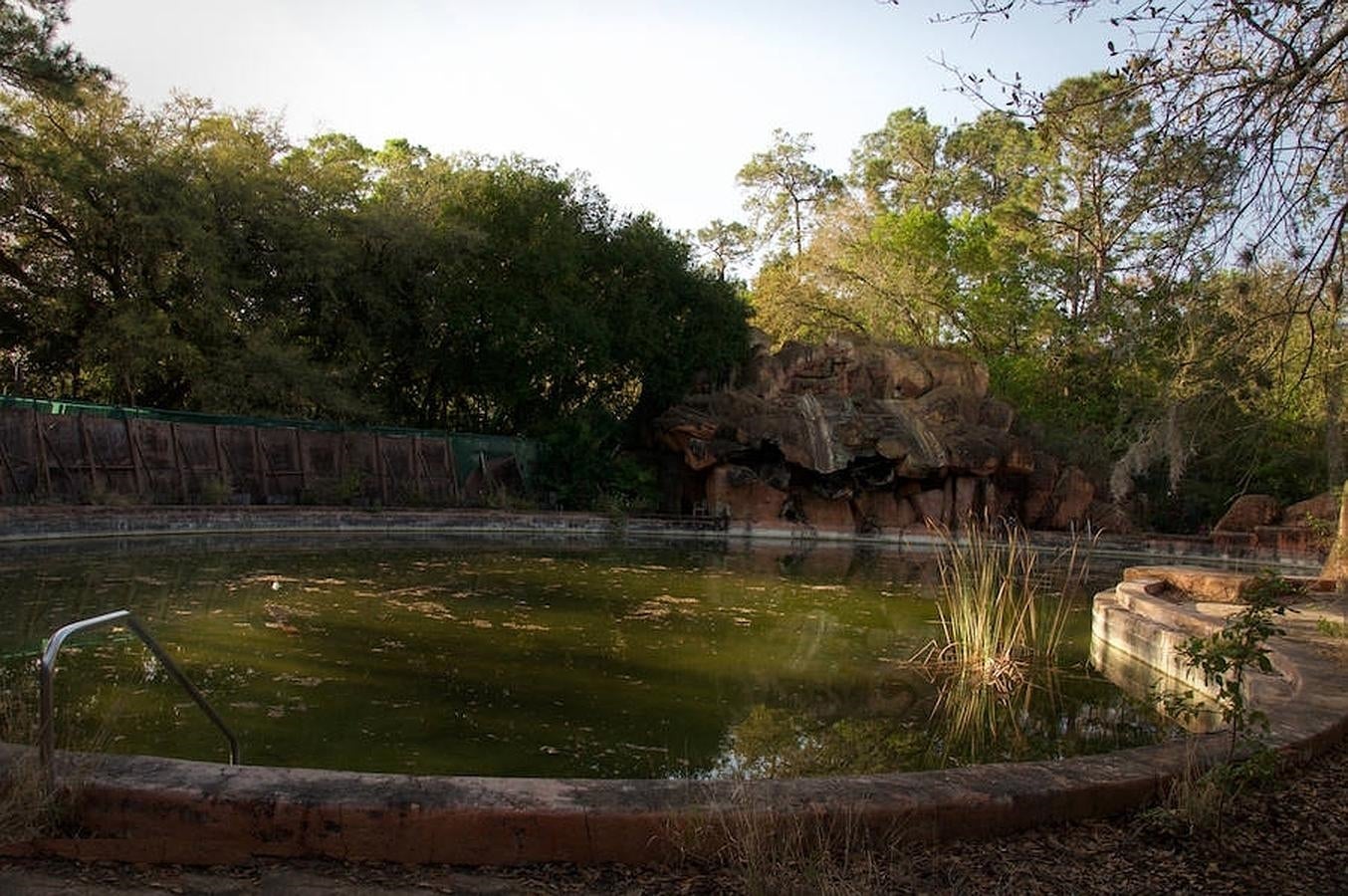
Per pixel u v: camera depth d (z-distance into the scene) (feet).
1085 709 29.19
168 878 11.87
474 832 12.64
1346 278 17.46
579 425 94.43
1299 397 20.36
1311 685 23.95
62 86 55.83
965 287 124.57
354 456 81.41
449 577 49.65
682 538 89.56
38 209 67.31
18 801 12.10
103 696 23.75
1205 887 12.66
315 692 25.59
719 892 12.00
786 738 24.25
